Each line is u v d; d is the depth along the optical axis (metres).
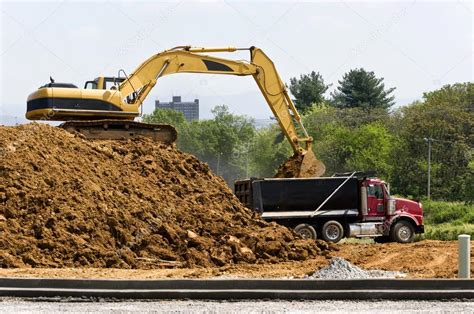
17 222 24.30
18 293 17.97
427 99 92.00
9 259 22.78
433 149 82.06
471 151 83.12
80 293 17.83
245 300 17.73
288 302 17.53
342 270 21.33
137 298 17.84
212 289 18.33
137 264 24.53
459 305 17.23
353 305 17.19
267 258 26.70
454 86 93.19
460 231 49.47
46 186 25.75
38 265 23.11
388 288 18.45
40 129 29.16
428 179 74.75
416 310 16.62
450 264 26.36
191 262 25.16
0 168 25.77
